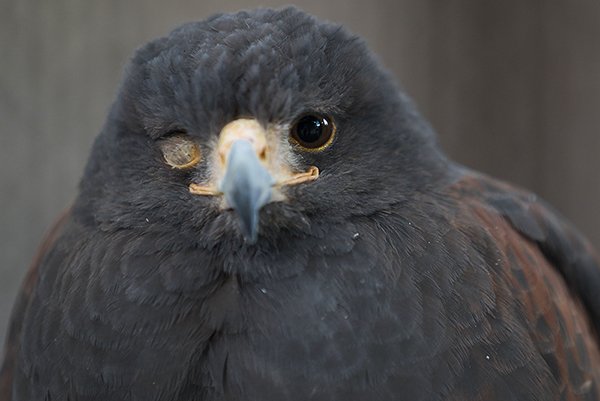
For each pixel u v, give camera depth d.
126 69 2.11
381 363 2.06
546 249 2.14
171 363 2.07
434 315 2.07
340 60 2.09
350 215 2.08
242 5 2.33
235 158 2.06
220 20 2.10
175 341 2.07
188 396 2.07
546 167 2.40
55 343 2.08
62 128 2.29
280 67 2.08
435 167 2.11
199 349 2.07
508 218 2.13
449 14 2.39
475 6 2.39
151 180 2.09
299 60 2.08
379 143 2.09
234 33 2.09
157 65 2.09
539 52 2.40
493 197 2.13
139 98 2.09
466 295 2.07
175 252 2.08
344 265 2.08
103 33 2.30
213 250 2.08
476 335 2.07
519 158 2.40
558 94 2.40
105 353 2.07
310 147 2.08
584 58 2.40
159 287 2.07
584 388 2.11
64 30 2.29
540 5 2.40
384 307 2.07
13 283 2.29
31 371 2.08
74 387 2.07
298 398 2.06
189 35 2.09
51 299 2.09
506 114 2.40
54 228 2.14
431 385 2.06
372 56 2.11
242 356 2.07
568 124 2.40
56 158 2.29
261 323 2.07
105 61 2.30
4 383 2.12
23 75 2.29
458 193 2.12
